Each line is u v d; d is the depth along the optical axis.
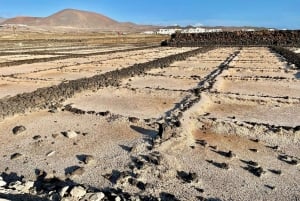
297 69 19.03
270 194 5.67
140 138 8.02
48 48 38.81
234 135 8.32
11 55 28.52
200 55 29.09
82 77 17.11
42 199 5.46
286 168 6.62
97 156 7.11
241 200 5.48
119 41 59.25
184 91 13.10
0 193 5.59
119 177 6.06
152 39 69.19
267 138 8.11
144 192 5.67
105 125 9.03
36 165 6.76
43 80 16.02
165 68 20.45
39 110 10.56
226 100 11.84
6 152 7.41
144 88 13.75
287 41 45.19
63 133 8.39
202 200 5.43
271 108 10.89
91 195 5.50
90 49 37.88
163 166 6.48
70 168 6.61
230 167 6.60
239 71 18.84
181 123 8.51
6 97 12.27
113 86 14.27
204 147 7.53
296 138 8.10
